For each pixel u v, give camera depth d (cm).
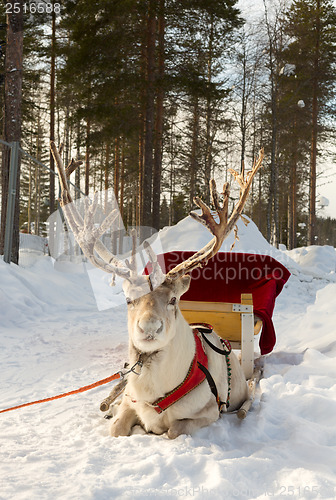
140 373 314
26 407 423
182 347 323
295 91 2598
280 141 2716
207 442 317
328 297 922
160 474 258
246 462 273
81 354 655
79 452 301
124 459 285
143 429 349
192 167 2950
